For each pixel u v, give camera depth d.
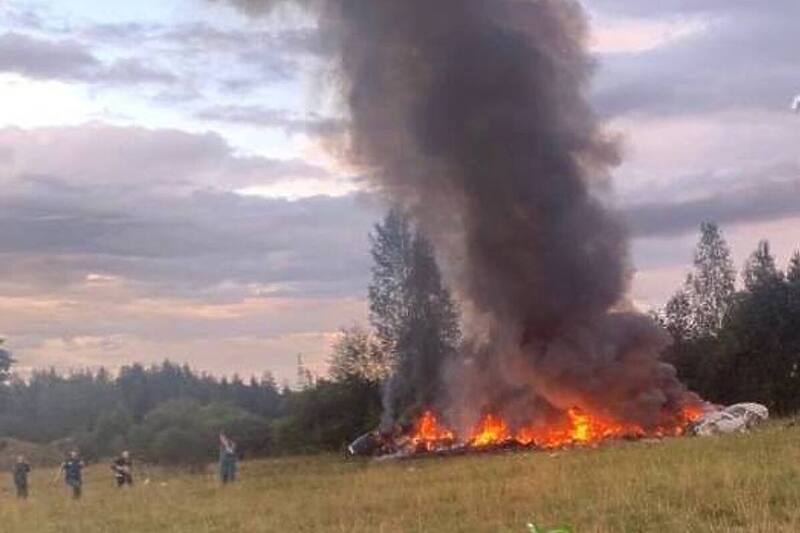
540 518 14.39
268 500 21.12
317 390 57.06
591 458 24.20
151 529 18.09
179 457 59.78
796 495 14.20
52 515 22.86
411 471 26.52
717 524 12.88
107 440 71.00
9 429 92.19
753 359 48.34
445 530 14.40
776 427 30.27
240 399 92.56
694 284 60.72
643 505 14.55
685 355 50.81
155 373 100.88
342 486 23.03
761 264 51.78
